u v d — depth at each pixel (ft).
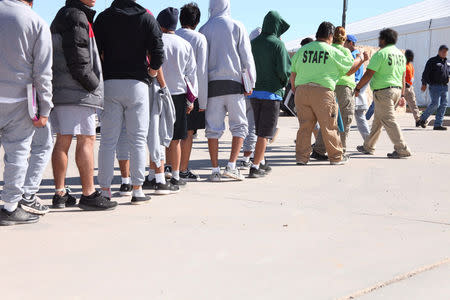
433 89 39.99
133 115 14.07
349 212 13.65
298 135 22.68
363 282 8.66
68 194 14.25
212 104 18.07
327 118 22.02
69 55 12.30
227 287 8.39
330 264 9.53
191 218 12.88
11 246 10.43
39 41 11.43
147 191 16.57
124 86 13.76
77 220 12.62
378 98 24.47
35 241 10.78
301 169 21.31
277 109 19.11
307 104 22.13
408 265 9.50
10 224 12.00
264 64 18.85
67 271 9.05
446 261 9.79
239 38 17.69
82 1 12.67
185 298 7.96
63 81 12.77
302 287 8.42
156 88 15.14
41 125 11.91
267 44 18.83
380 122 25.07
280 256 9.95
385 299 8.04
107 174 14.28
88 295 8.04
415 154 26.04
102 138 14.25
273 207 14.17
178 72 16.17
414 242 10.98
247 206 14.29
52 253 10.02
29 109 11.55
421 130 39.86
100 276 8.83
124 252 10.11
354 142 31.86
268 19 19.13
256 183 18.07
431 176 19.47
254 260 9.71
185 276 8.87
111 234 11.37
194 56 16.74
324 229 11.93
